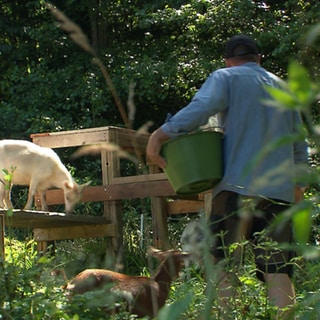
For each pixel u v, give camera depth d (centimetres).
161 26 2020
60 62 2000
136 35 2069
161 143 491
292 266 514
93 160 1802
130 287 539
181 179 487
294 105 163
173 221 1441
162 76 1808
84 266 953
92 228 1020
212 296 259
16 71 1908
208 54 1855
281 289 492
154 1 1975
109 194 1013
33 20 2069
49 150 1155
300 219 170
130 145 1029
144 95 1877
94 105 1830
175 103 1986
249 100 497
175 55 1861
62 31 1995
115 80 1861
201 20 1781
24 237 1248
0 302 458
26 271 486
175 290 556
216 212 499
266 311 490
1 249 777
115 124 1922
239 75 502
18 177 1144
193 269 525
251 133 493
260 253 503
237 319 473
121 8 2042
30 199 1141
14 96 1908
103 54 1959
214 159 488
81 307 469
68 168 1630
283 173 194
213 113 491
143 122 2016
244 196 483
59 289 490
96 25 2045
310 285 488
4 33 2031
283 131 496
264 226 500
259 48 1709
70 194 1102
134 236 1127
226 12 1752
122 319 476
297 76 162
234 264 446
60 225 1001
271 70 1677
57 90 1873
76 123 1902
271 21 1702
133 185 998
